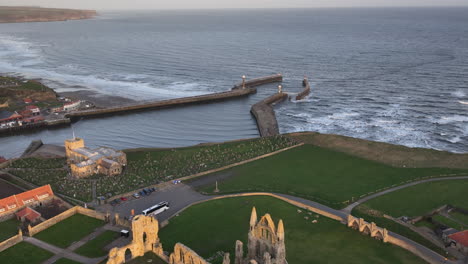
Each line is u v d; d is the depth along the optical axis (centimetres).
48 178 14325
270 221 6831
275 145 17475
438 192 12525
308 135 18712
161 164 15650
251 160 15812
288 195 12556
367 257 9125
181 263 7481
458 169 14400
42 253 9506
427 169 14500
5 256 9394
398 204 11812
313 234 10138
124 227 10700
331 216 11050
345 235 10100
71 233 10450
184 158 16300
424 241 9762
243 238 10012
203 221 10956
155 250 7981
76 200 12419
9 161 16062
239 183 13638
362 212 11238
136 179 14112
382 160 15562
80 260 9181
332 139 17975
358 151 16550
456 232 9844
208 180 14000
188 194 12838
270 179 13900
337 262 8888
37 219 11200
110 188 13312
